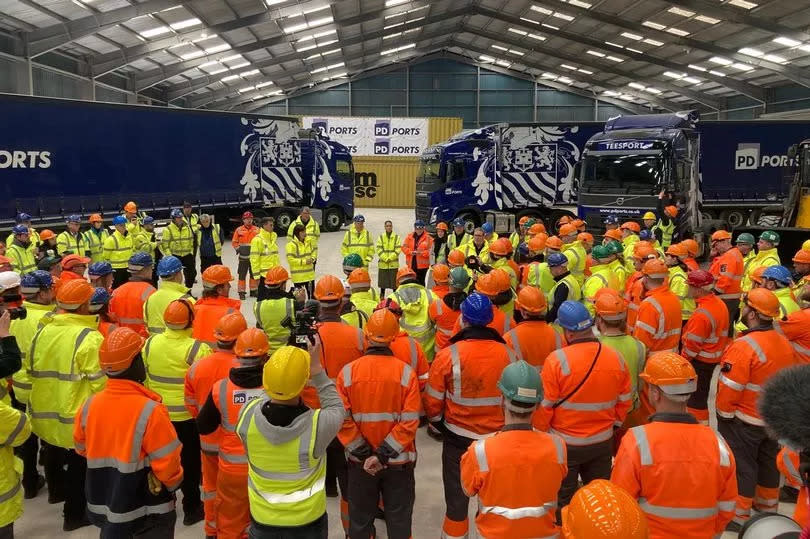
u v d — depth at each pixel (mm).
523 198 21156
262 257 12086
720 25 27391
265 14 26078
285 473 2887
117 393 3283
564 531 1810
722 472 2678
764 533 1774
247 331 3549
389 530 3820
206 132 20953
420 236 12414
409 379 3719
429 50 43875
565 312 3861
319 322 4523
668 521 2676
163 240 12609
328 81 45156
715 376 8328
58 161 15836
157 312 5656
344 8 29078
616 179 15562
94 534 4582
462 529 3963
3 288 4332
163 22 24719
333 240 23203
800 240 13258
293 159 24453
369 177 39312
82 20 22062
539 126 20953
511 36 38844
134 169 18312
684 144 15828
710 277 5457
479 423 3859
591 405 3762
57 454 4926
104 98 29438
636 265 7305
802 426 1436
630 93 44250
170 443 3281
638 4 27000
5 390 4309
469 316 3916
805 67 30047
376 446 3725
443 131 39094
